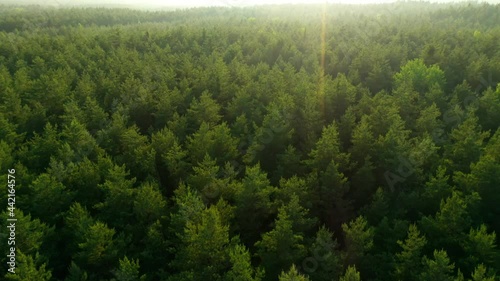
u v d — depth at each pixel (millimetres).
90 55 103312
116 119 54562
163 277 33031
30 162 46938
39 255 31734
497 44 86812
